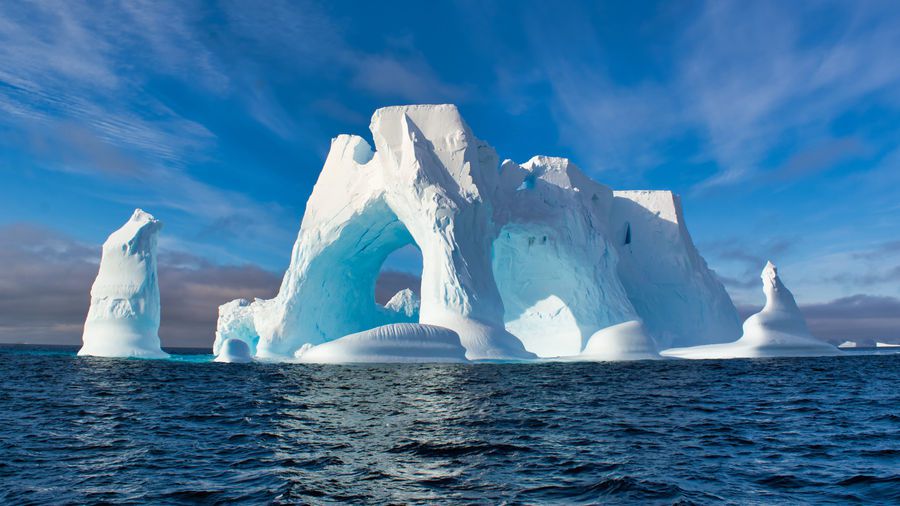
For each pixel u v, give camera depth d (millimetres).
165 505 8805
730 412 17375
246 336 51188
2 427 15484
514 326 53312
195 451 12391
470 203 41938
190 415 17328
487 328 38688
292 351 45625
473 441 12992
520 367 33062
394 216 47938
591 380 26250
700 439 13273
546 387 23391
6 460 11641
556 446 12461
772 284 42688
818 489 9352
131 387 25125
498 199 47594
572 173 53500
